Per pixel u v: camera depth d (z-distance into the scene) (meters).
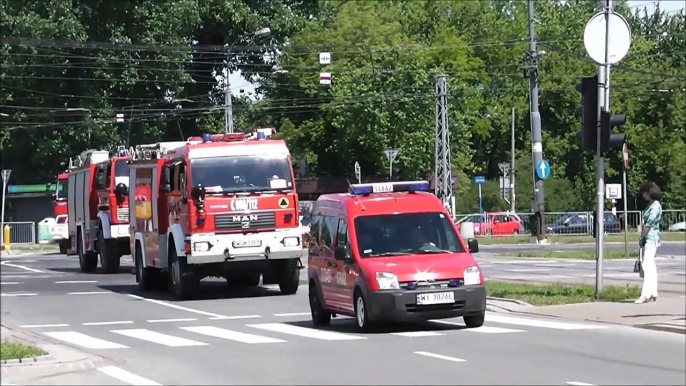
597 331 20.06
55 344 19.59
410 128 82.06
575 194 90.00
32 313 27.70
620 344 18.12
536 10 103.50
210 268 30.70
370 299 19.75
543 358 16.48
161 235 32.84
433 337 19.53
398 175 84.12
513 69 96.56
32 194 77.38
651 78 91.19
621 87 87.06
